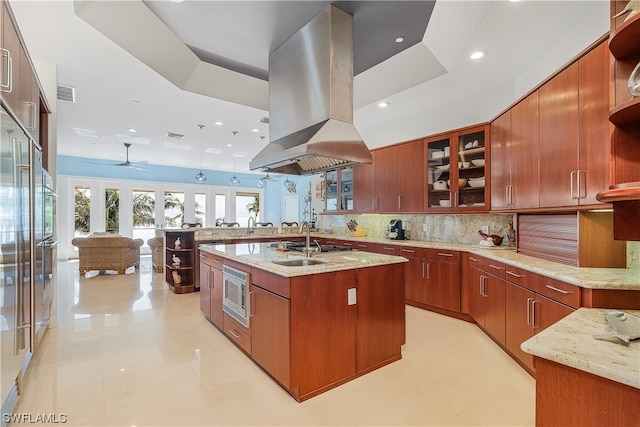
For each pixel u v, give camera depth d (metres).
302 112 2.96
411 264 4.30
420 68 3.63
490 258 3.11
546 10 2.57
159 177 10.21
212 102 4.57
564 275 2.05
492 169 3.58
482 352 2.86
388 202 4.93
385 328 2.63
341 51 2.72
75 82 3.92
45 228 2.95
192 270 5.12
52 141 3.50
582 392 0.97
